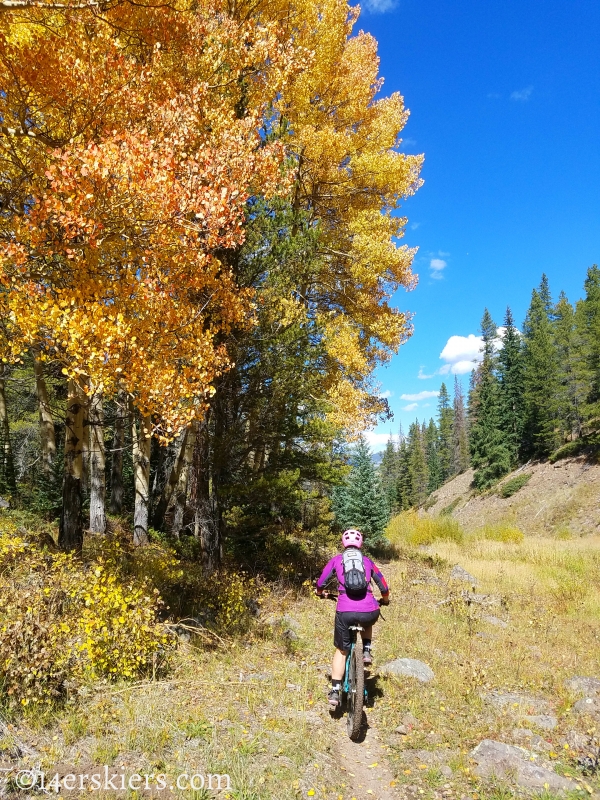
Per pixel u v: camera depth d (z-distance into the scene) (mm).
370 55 13164
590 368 56094
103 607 5297
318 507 18234
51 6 4992
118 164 5059
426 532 26469
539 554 18500
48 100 6246
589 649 7336
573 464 52312
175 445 16609
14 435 19906
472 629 8141
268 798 3236
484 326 83000
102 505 14555
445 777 3719
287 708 4766
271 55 8602
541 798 3375
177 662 5746
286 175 7965
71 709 4137
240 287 9492
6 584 5621
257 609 8547
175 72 7570
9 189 6152
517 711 4977
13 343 5566
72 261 5766
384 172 12969
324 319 12562
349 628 4633
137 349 5688
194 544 14992
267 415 9977
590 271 64250
